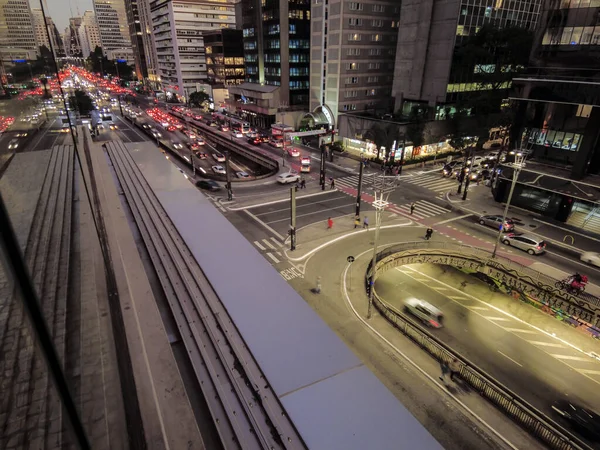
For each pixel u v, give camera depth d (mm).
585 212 32750
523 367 17953
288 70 74812
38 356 1796
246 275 6516
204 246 7473
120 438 2762
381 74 63469
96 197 8789
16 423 1914
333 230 31953
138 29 150875
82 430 1947
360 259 27281
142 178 11688
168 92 133250
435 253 26344
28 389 1975
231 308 5711
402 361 17844
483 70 55125
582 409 15672
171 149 61188
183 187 10859
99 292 4469
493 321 21328
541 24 31750
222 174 49062
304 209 36625
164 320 5938
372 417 4180
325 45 61156
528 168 35062
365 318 20922
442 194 41156
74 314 3908
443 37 50438
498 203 38469
